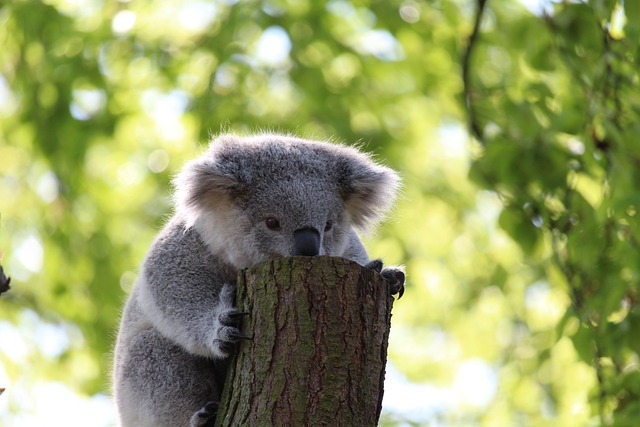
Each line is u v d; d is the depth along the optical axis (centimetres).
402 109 1666
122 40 1568
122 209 1680
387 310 683
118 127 1566
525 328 1641
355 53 1556
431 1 1531
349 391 649
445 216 1733
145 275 876
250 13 1535
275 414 645
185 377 868
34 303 1658
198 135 1521
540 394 1492
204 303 848
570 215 1082
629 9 969
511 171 1116
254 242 838
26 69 1552
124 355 909
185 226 870
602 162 1029
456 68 1519
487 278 1691
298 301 662
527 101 1137
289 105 1611
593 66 1080
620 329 984
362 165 900
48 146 1552
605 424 1002
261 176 853
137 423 888
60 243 1598
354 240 920
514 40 1251
